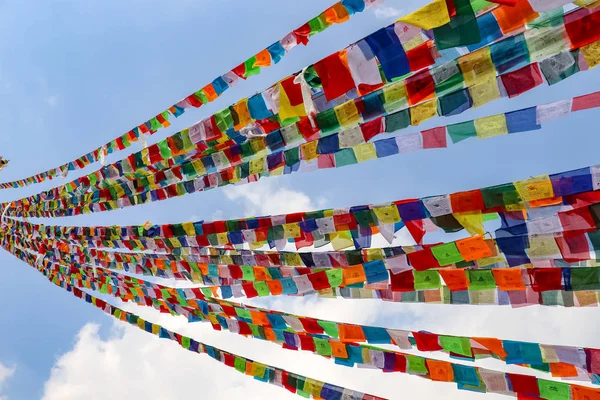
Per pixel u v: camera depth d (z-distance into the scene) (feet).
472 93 8.03
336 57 8.21
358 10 8.55
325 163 10.62
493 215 9.54
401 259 10.23
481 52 7.55
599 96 7.63
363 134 9.43
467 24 7.13
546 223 8.76
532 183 8.78
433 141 9.27
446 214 9.75
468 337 10.39
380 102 8.55
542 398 9.71
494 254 9.32
